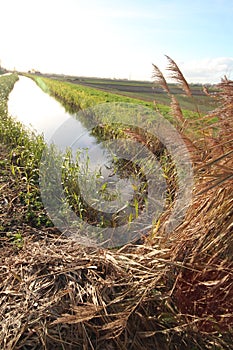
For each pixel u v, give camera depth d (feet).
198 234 7.49
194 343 6.88
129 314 6.73
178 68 8.64
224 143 7.24
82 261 8.40
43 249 9.40
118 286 7.57
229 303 6.73
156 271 7.52
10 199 13.57
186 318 7.02
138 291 7.30
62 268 8.18
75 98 50.67
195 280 7.18
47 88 93.61
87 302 7.02
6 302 7.52
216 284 6.72
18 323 6.90
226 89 7.41
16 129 23.99
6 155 19.90
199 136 8.94
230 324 6.84
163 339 6.89
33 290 7.69
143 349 6.66
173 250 7.75
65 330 6.88
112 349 6.66
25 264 8.71
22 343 6.63
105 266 8.09
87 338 6.72
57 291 7.64
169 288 7.39
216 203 7.29
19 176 15.51
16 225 11.79
